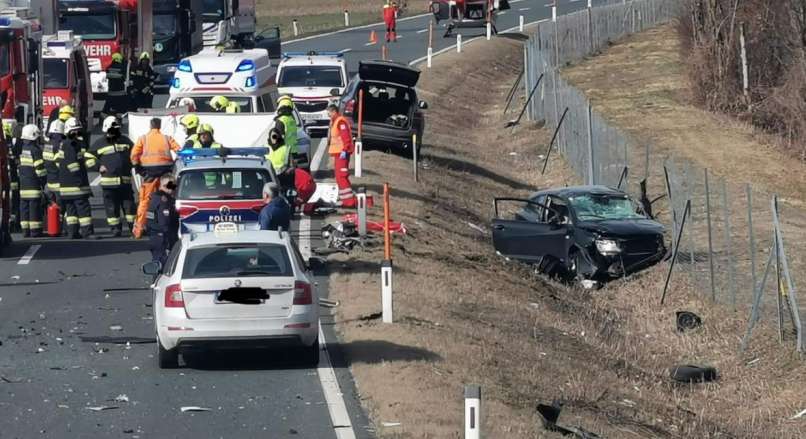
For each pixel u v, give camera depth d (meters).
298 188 77.75
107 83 136.62
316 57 122.50
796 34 142.62
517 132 143.75
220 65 97.38
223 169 65.56
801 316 73.62
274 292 48.31
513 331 63.78
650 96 163.88
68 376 49.25
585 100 116.50
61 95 116.19
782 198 115.00
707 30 157.38
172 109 85.69
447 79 172.00
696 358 69.31
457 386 48.56
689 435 52.47
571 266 84.00
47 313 60.09
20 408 44.94
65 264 71.75
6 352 52.94
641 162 125.50
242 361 51.53
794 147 133.75
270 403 45.50
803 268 86.25
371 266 70.69
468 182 114.62
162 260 64.62
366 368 49.94
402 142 109.12
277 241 49.66
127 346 54.03
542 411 45.84
